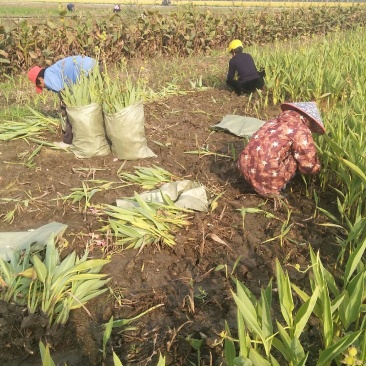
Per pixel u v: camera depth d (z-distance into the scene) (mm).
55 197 4699
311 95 7457
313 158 4254
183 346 2803
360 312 2594
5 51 10758
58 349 2832
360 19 21766
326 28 20375
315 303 2395
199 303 3184
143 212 3936
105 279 3438
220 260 3668
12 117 7055
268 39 17781
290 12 18844
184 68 11445
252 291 3303
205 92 8938
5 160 5641
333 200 4570
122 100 5469
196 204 4297
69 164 5449
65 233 4012
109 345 2830
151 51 13664
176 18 14211
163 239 3816
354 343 2338
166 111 7609
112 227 3863
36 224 4211
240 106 7898
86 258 3555
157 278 3467
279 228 4102
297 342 2109
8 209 4477
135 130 5398
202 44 14906
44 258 3576
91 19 12625
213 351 2758
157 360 2719
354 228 3279
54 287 3092
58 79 5664
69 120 5613
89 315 3072
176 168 5387
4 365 2736
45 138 6348
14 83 9461
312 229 4082
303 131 4227
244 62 8484
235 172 5203
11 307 2934
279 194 4531
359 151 4055
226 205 4461
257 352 2221
